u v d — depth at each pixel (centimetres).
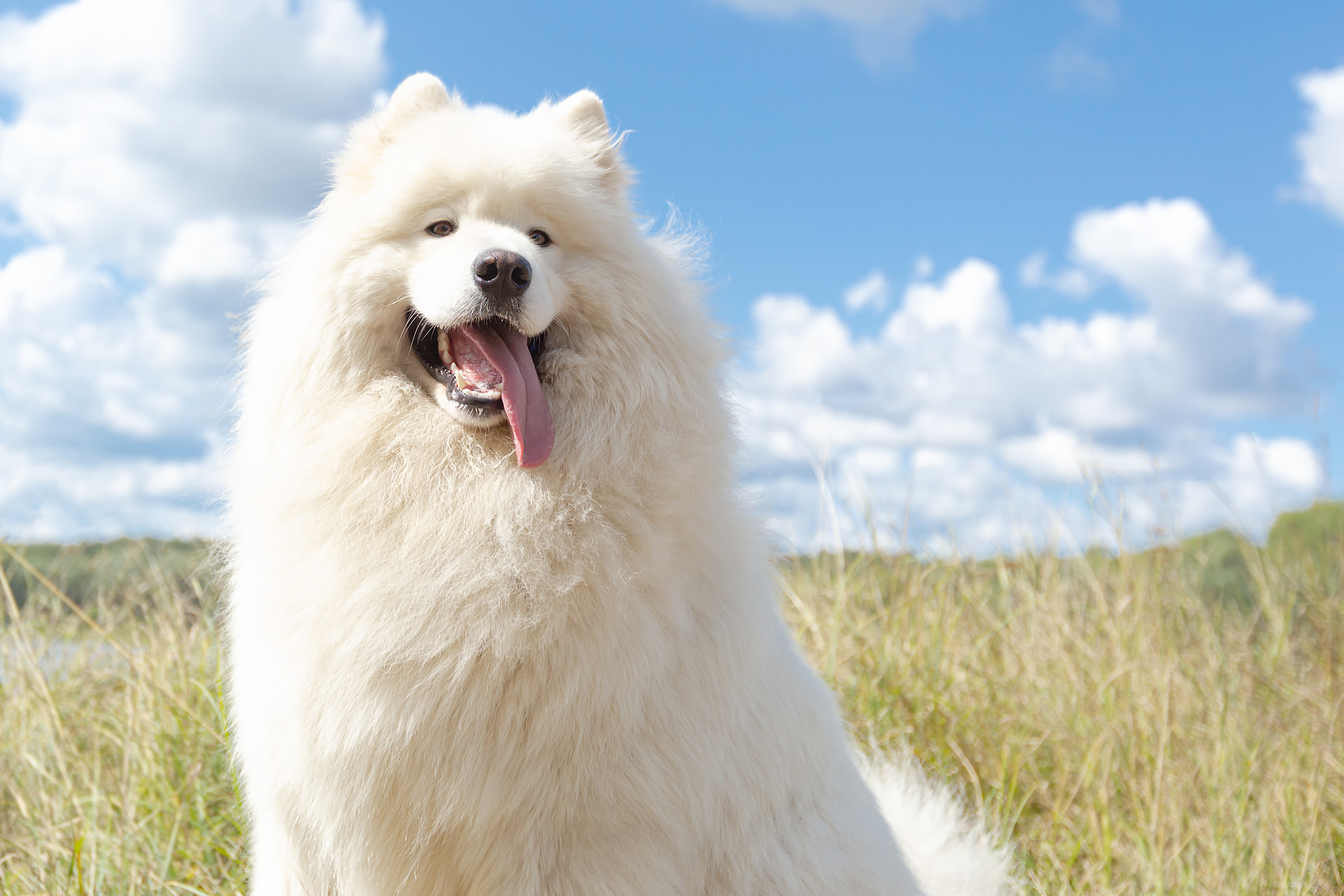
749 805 228
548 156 265
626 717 212
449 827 215
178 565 604
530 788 212
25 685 475
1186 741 432
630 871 213
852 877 242
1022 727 447
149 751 402
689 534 230
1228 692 461
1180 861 360
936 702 427
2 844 390
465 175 258
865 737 416
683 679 222
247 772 239
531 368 237
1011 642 500
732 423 257
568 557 215
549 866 216
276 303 256
